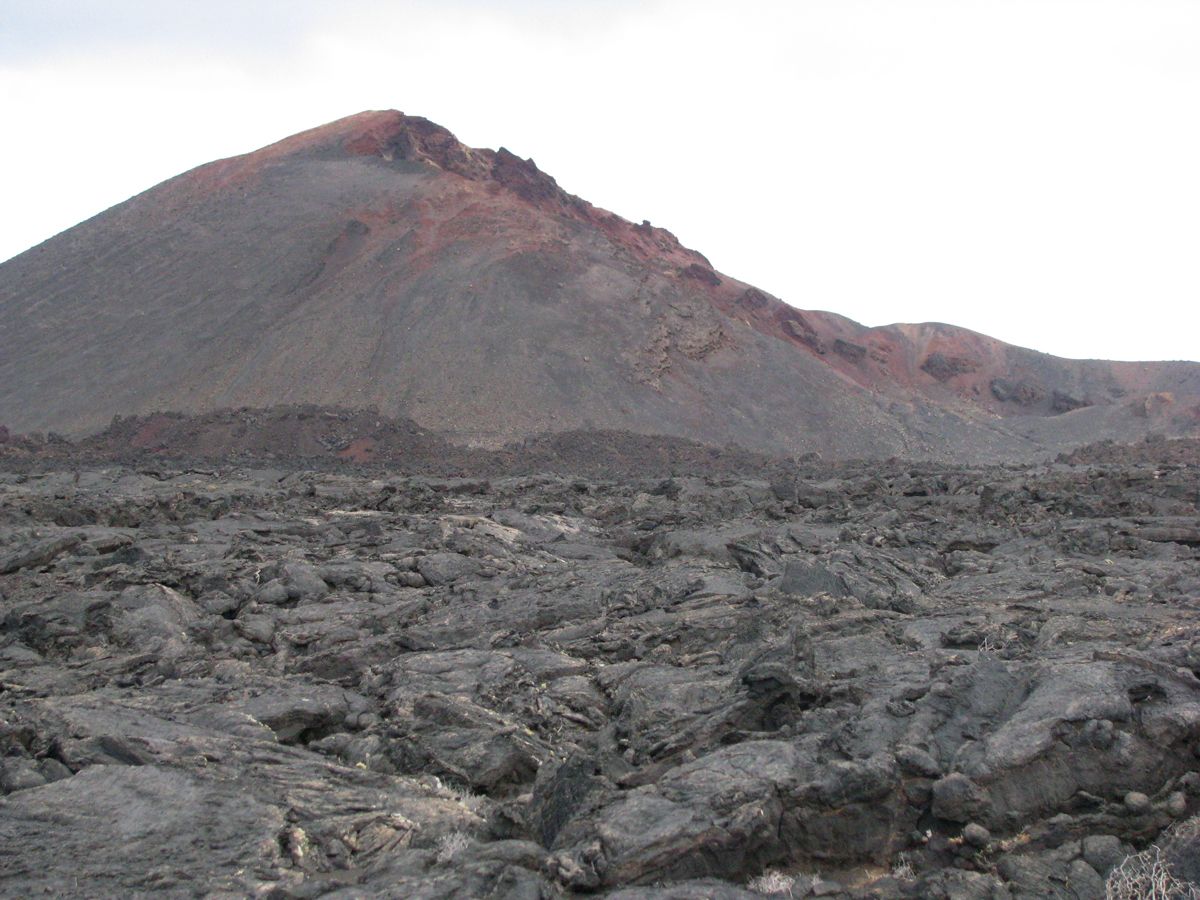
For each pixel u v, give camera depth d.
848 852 9.95
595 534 39.53
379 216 199.75
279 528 35.84
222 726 13.58
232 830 10.18
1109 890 9.05
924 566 27.16
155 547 30.88
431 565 28.33
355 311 163.62
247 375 145.00
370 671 17.52
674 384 159.88
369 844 10.41
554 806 10.62
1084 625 17.12
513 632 20.41
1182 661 12.09
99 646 20.00
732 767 10.62
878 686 13.23
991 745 10.38
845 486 51.53
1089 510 39.72
